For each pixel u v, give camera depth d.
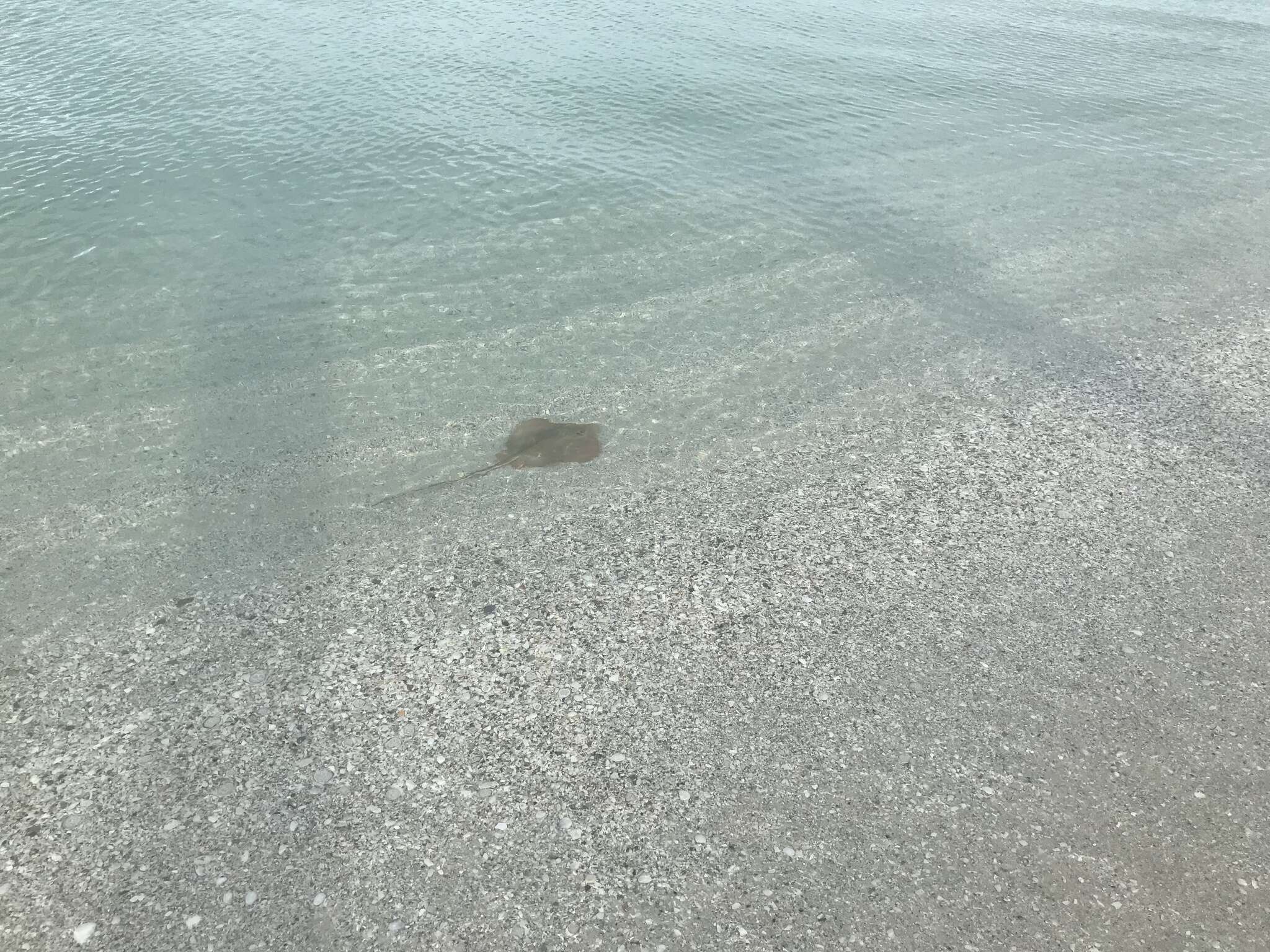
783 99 6.83
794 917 2.00
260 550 2.94
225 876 2.05
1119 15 9.23
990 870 2.09
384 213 5.14
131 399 3.66
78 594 2.77
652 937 1.97
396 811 2.18
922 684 2.50
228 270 4.57
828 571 2.85
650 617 2.69
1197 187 5.58
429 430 3.53
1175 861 2.10
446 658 2.55
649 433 3.50
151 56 7.05
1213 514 3.07
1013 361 3.91
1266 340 4.02
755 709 2.43
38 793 2.21
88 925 1.96
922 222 5.17
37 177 5.27
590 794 2.23
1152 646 2.61
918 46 8.10
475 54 7.43
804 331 4.15
